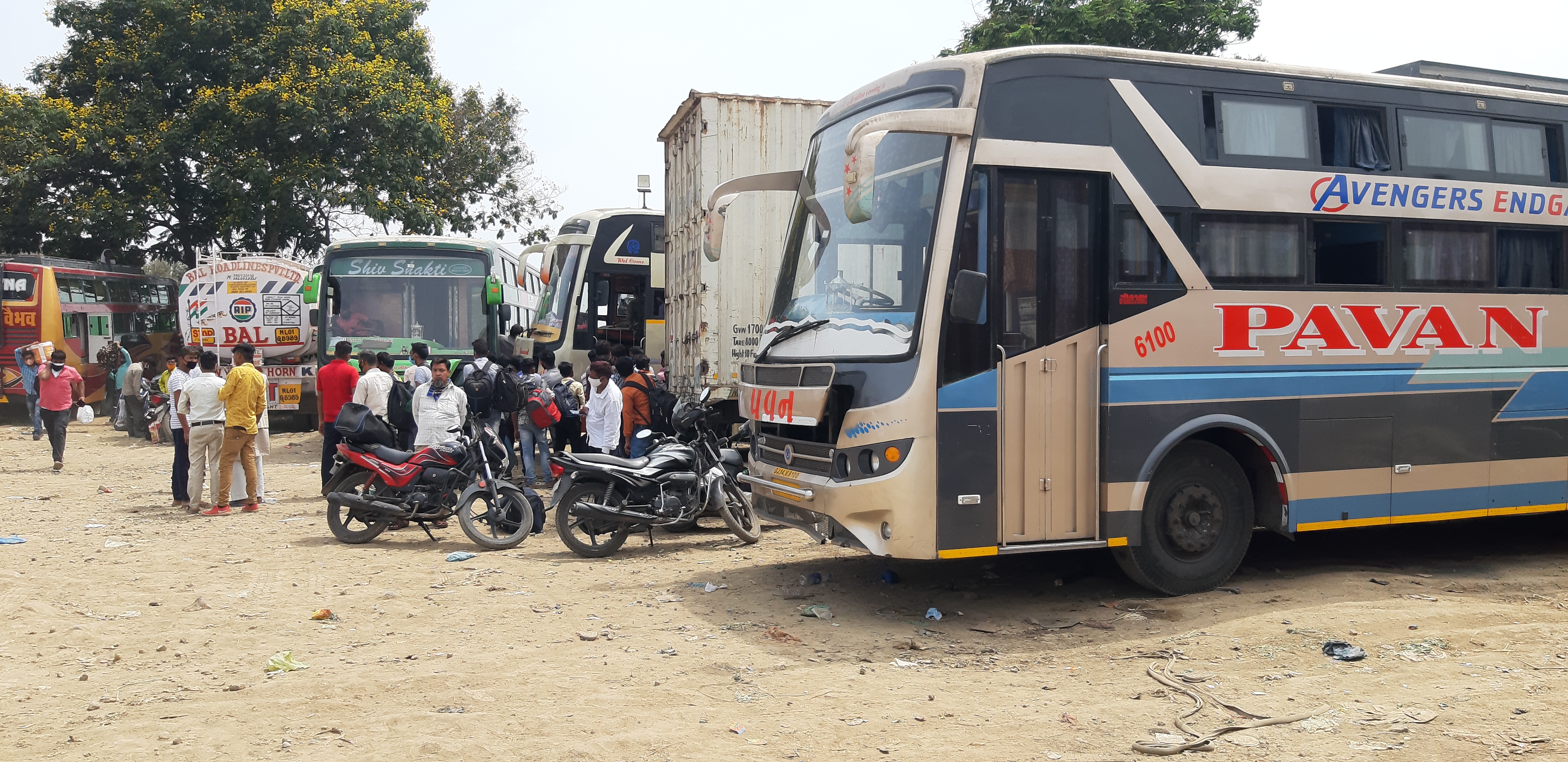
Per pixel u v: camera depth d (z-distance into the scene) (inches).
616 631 261.1
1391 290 301.3
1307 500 289.3
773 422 287.7
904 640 250.5
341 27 1158.3
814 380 271.9
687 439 383.2
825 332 278.5
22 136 1128.8
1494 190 317.1
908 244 262.4
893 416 253.6
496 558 358.9
